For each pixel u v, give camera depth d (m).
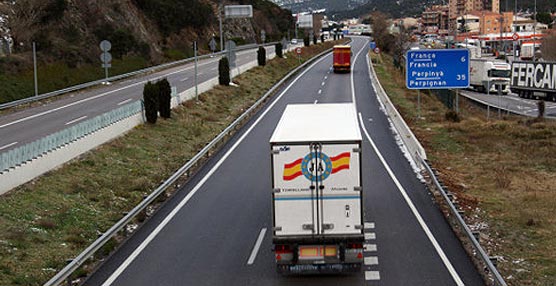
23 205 17.03
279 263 12.34
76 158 22.88
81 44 60.66
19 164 18.77
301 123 14.52
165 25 86.44
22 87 42.53
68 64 54.25
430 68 34.56
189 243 15.19
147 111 31.77
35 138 27.44
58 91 44.69
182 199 19.58
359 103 43.53
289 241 12.23
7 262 13.21
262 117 37.59
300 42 135.75
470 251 14.07
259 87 53.75
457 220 15.32
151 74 62.41
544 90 60.03
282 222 12.34
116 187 20.50
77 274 13.10
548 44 100.56
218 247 14.84
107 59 45.47
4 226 15.27
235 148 28.11
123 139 27.42
